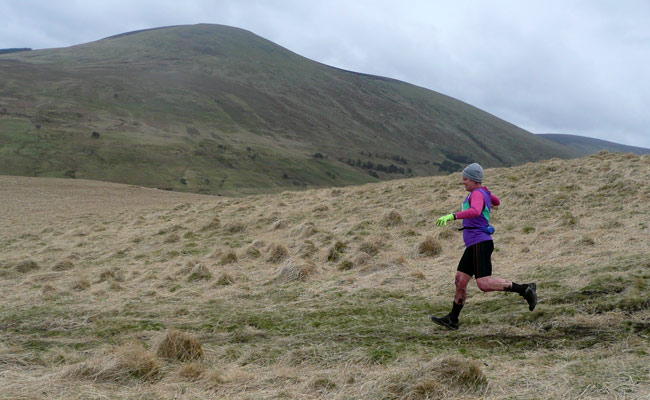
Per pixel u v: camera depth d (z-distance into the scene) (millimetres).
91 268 11438
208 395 3709
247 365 4523
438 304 6406
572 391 3354
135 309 7168
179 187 144875
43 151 149625
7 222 22391
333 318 6129
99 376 4051
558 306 5574
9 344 5449
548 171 16406
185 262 11227
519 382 3635
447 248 10164
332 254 10188
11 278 10836
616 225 9469
